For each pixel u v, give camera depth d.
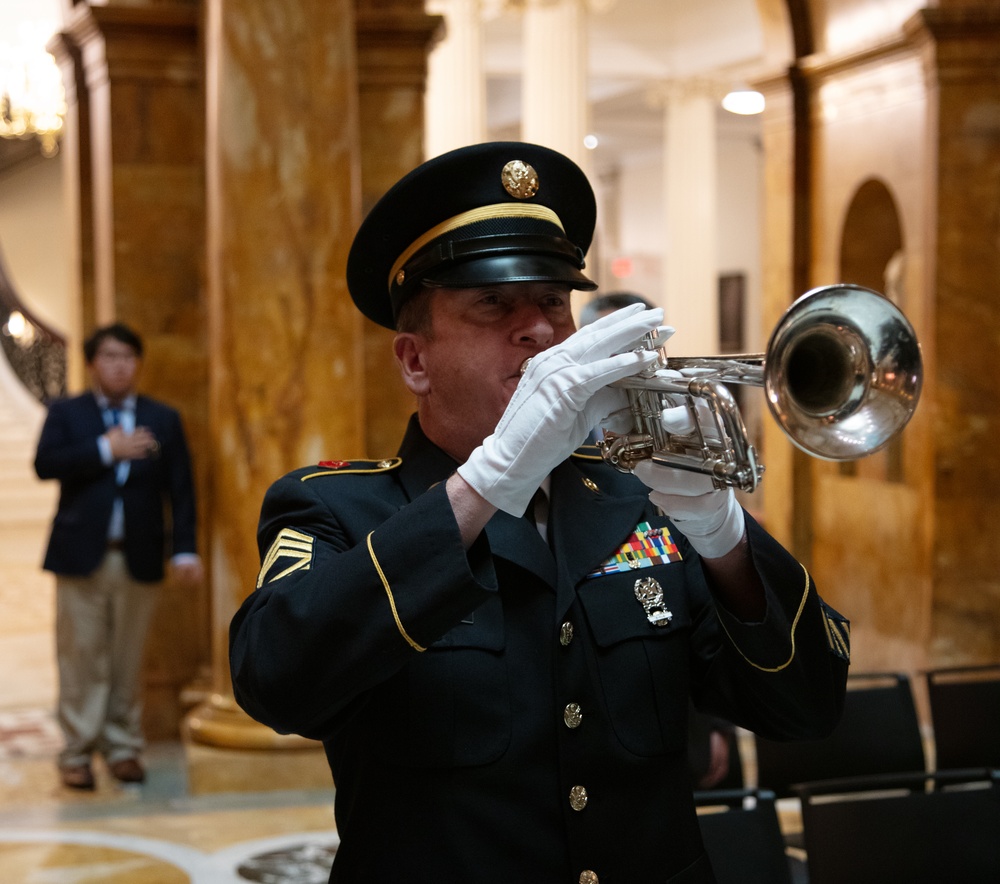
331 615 1.52
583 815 1.62
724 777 3.99
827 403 1.53
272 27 5.57
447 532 1.53
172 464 5.96
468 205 1.73
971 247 6.89
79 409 5.88
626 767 1.66
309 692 1.53
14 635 9.33
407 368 1.81
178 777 5.97
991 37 6.79
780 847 2.77
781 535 8.16
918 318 7.11
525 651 1.67
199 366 6.65
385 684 1.66
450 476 1.71
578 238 1.91
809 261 8.20
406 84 6.71
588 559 1.74
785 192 8.21
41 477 5.77
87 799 5.64
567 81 12.90
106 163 6.57
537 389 1.51
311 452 5.62
